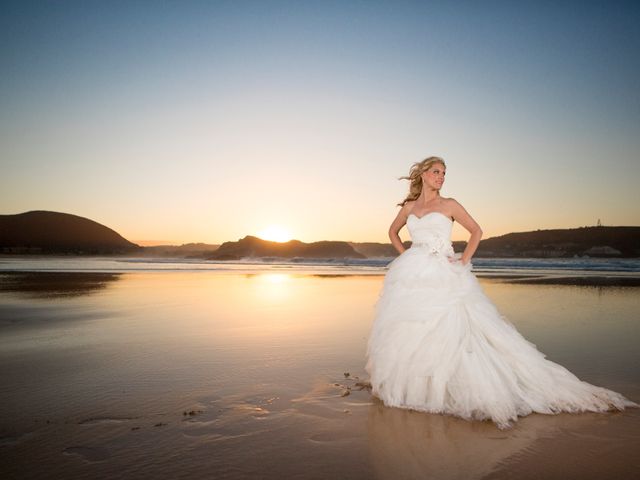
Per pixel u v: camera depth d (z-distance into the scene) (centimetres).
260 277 1875
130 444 254
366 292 1205
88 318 741
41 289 1227
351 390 359
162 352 495
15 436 265
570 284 1436
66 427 279
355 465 229
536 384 318
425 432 273
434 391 311
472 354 311
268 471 222
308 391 355
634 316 760
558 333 607
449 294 330
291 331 622
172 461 233
